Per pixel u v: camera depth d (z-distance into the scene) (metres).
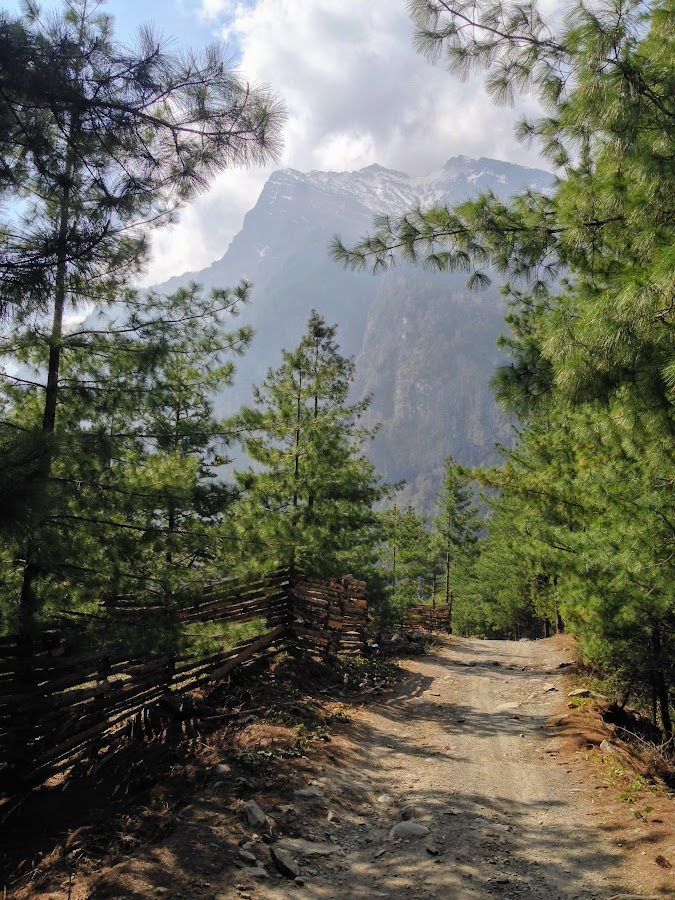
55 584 6.75
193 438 8.18
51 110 4.38
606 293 4.11
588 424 6.44
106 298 7.22
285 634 12.63
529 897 4.72
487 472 12.18
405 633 21.84
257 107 4.72
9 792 6.24
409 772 7.68
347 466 16.45
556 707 11.35
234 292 8.66
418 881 4.91
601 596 9.91
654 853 5.30
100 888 4.41
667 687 11.73
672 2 4.05
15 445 4.26
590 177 5.59
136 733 8.25
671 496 7.66
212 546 8.37
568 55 4.55
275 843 5.33
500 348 7.01
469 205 6.14
